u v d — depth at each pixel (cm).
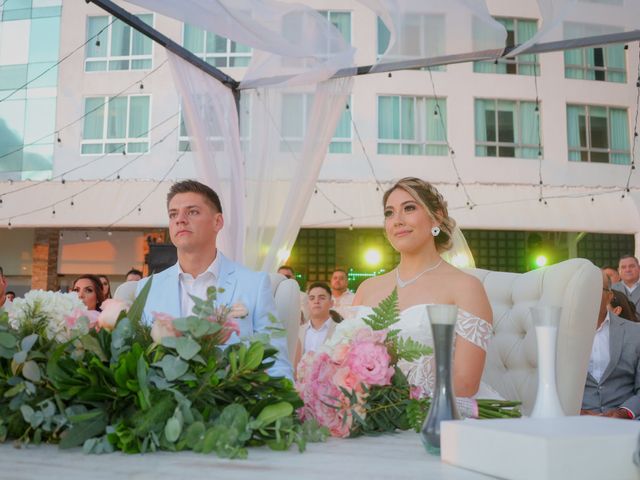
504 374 275
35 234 1332
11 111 1303
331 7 1214
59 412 120
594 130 1326
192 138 532
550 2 407
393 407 141
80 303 139
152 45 1287
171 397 115
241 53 1232
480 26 441
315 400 139
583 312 243
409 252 266
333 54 499
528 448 92
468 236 1366
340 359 141
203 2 416
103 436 115
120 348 120
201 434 113
